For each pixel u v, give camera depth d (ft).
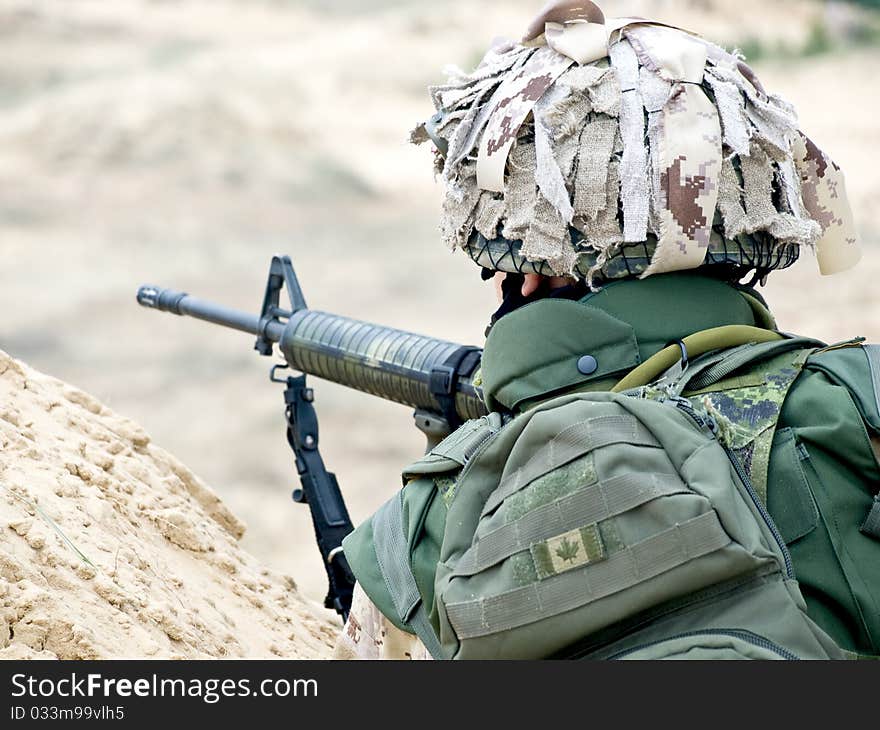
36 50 285.43
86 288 182.29
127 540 26.17
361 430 128.77
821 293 149.69
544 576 16.05
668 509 15.83
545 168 18.28
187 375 152.05
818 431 17.43
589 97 18.62
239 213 216.13
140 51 288.30
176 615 24.30
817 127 206.08
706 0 245.24
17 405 29.17
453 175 19.63
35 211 214.28
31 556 22.59
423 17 293.02
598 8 19.29
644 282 18.81
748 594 15.84
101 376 151.74
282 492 115.65
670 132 18.38
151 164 233.96
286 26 303.07
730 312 19.08
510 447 17.15
